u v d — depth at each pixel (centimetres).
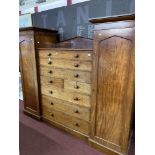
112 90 158
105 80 161
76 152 179
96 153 177
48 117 242
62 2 259
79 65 183
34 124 242
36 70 235
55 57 207
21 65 259
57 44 260
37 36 229
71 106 205
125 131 157
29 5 316
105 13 216
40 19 301
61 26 269
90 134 186
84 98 188
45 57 221
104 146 175
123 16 133
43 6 290
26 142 197
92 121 181
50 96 230
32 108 262
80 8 239
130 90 146
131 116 153
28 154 176
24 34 236
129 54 140
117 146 166
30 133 217
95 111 175
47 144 194
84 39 236
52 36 255
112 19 141
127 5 197
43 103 245
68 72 197
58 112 224
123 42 141
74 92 196
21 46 247
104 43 153
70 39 249
